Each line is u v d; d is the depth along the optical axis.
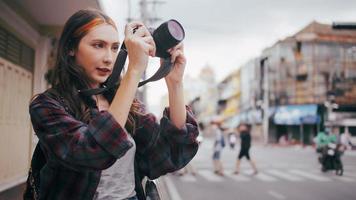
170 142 1.70
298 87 49.50
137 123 1.68
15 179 6.70
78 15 1.54
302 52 49.19
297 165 20.16
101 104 1.61
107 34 1.51
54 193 1.42
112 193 1.49
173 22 1.55
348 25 13.41
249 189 11.34
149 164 1.69
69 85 1.50
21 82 6.96
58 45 1.56
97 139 1.30
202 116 116.19
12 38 6.49
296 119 48.66
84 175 1.41
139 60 1.39
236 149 40.19
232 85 76.00
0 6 5.67
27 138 7.41
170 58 1.62
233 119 75.00
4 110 6.15
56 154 1.33
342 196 10.12
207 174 15.63
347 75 47.75
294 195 10.24
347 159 25.61
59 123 1.35
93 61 1.50
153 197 1.73
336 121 42.34
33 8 6.52
